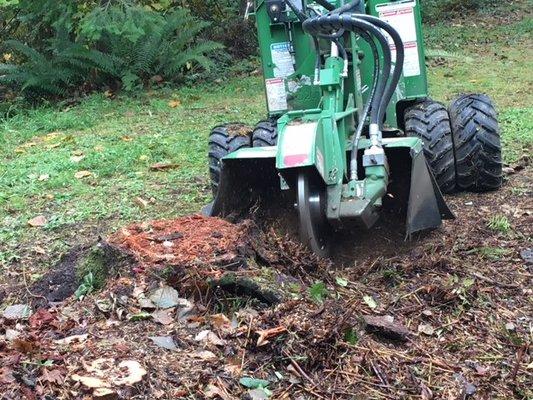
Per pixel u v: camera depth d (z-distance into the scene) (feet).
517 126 17.66
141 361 7.27
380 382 7.43
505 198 13.06
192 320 8.09
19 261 11.45
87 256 9.21
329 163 9.85
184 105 23.48
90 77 26.55
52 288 9.37
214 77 27.45
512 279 9.79
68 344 7.52
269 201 10.94
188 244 9.25
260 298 8.46
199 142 18.38
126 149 17.85
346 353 7.71
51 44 27.43
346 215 9.52
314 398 7.14
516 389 7.50
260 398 6.98
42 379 6.86
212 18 31.86
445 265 9.93
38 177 15.98
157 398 6.80
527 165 14.99
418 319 8.70
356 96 11.32
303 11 12.09
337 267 10.23
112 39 25.91
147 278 8.63
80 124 21.38
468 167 13.10
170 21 26.63
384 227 10.84
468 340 8.35
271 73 13.05
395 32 10.02
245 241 9.32
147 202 14.05
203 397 6.89
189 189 14.73
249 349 7.68
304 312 8.12
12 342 7.51
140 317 8.07
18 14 28.30
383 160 9.88
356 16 10.07
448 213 11.25
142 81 26.73
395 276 9.61
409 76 13.57
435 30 34.32
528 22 34.68
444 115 13.21
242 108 22.54
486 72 25.90
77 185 15.42
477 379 7.64
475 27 34.78
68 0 25.57
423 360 7.87
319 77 10.84
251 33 31.22
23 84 25.84
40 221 13.15
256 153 10.11
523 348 8.14
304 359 7.51
